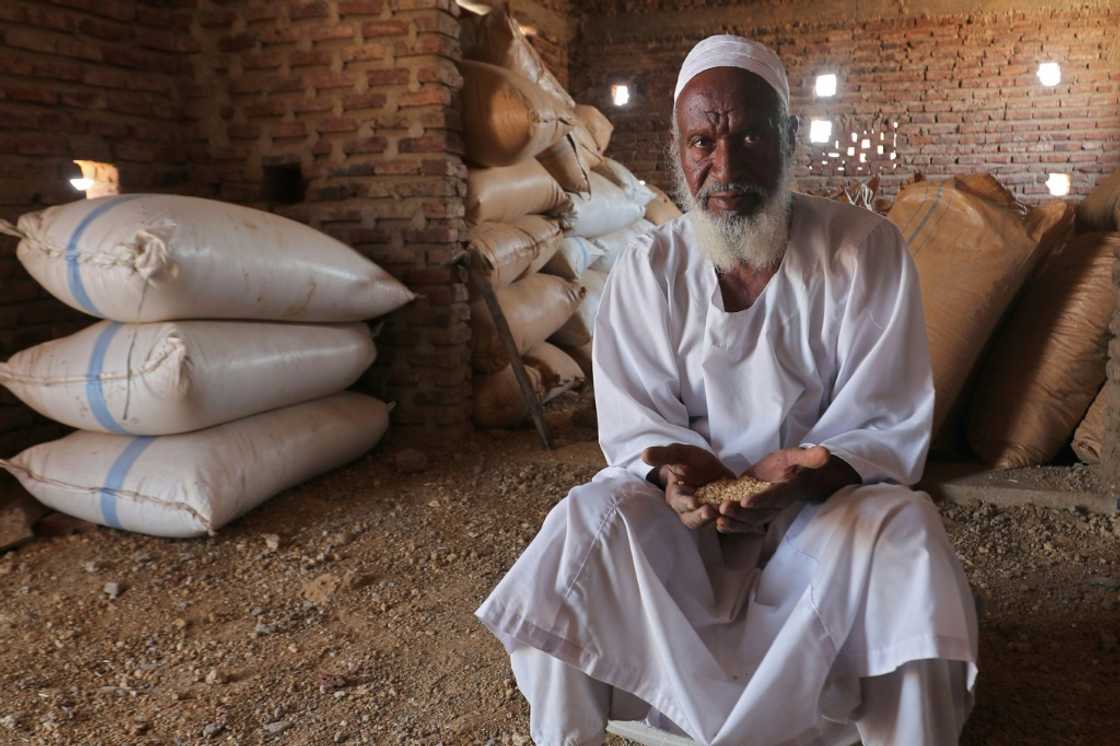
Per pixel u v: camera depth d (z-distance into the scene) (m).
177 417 3.38
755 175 1.88
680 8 10.77
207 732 2.29
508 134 4.84
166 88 4.96
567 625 1.75
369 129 4.79
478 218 5.04
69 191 4.41
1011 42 9.99
